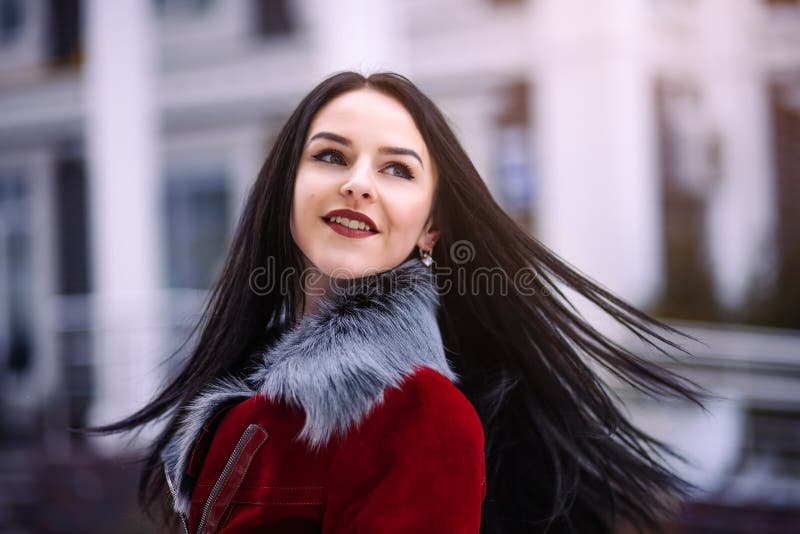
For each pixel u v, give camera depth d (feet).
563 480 5.21
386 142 4.11
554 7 21.44
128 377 18.21
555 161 21.47
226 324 4.88
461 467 3.47
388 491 3.39
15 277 29.22
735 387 13.52
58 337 21.77
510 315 5.01
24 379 26.81
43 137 28.66
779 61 22.50
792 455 13.08
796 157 22.39
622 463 5.46
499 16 22.44
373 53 18.01
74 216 28.50
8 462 16.55
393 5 22.09
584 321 5.22
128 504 13.61
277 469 3.79
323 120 4.23
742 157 22.49
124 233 21.21
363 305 3.96
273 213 4.62
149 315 19.48
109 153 21.30
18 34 28.55
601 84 20.93
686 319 17.13
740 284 18.21
